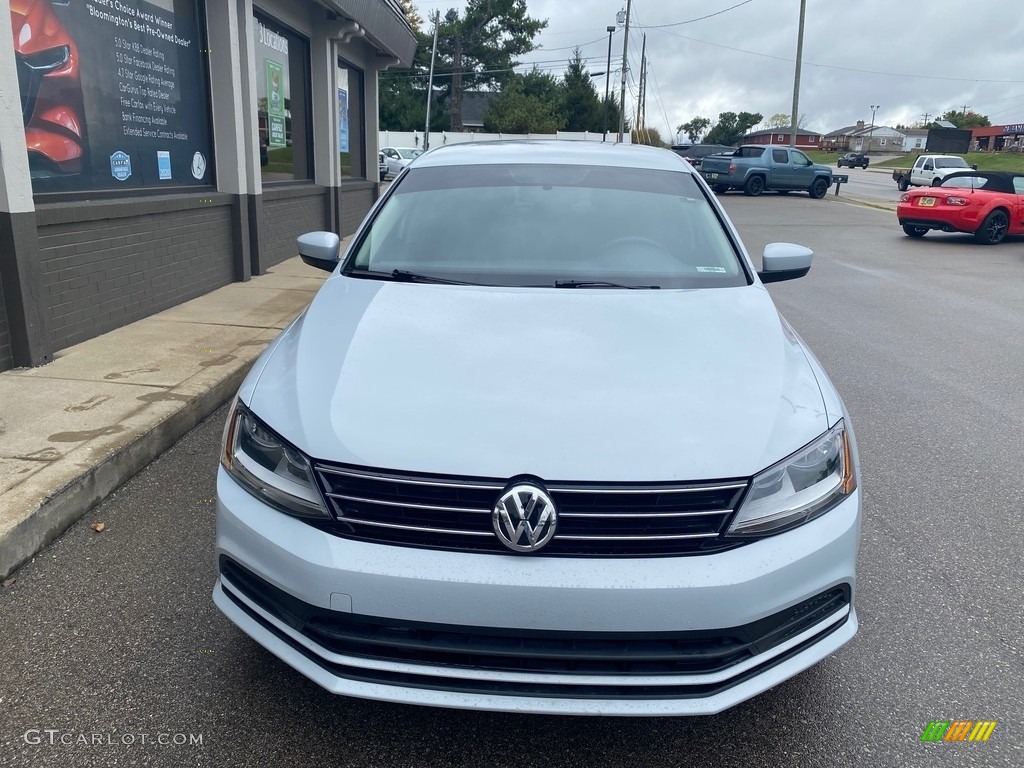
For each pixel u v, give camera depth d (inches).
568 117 2605.8
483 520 83.9
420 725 99.0
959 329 325.4
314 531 86.4
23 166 201.2
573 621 81.7
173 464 170.6
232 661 109.0
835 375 254.2
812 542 87.7
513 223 141.0
